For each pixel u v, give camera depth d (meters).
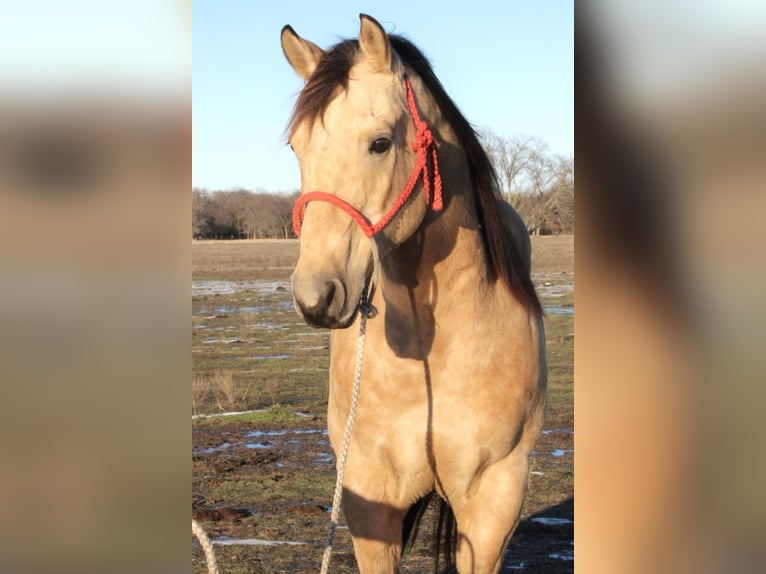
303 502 4.57
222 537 4.01
